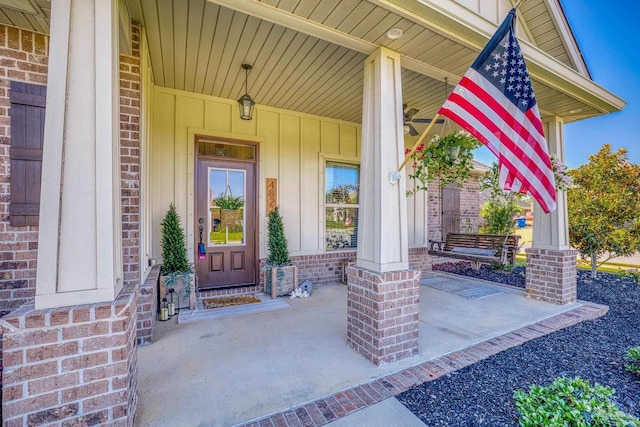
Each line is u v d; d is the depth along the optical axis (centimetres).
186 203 439
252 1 214
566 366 252
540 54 304
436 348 281
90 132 155
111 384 150
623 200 544
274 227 471
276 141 506
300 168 527
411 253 665
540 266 441
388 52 276
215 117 458
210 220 463
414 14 230
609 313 402
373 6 219
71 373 142
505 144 228
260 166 491
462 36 260
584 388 184
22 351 134
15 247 247
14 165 247
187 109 439
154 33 291
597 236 573
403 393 211
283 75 382
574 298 434
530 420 158
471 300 439
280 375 233
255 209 491
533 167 234
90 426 146
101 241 154
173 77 391
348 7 219
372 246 272
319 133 547
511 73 233
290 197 518
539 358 266
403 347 261
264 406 195
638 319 379
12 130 247
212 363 252
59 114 150
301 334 314
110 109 158
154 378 228
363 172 288
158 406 194
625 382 227
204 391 212
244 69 366
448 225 788
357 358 262
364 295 267
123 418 152
